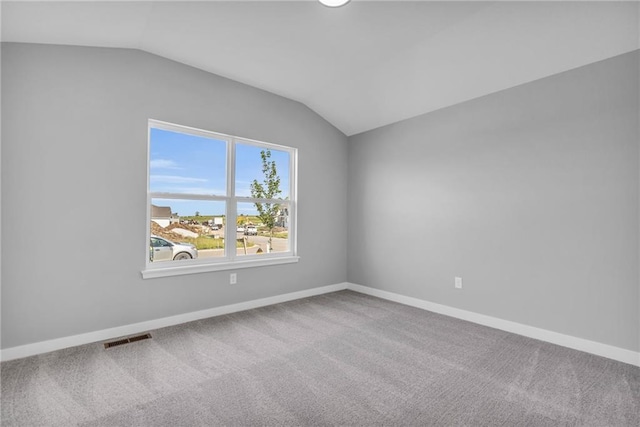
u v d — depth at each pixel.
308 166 4.10
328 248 4.33
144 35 2.55
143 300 2.84
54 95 2.43
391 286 3.96
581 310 2.50
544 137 2.70
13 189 2.28
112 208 2.68
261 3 2.12
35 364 2.20
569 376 2.10
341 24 2.38
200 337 2.72
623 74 2.30
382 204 4.09
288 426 1.60
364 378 2.07
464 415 1.70
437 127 3.50
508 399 1.84
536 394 1.89
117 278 2.71
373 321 3.16
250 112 3.53
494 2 2.12
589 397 1.86
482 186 3.11
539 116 2.72
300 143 4.01
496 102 3.00
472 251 3.19
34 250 2.36
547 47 2.42
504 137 2.95
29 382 1.97
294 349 2.50
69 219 2.49
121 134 2.72
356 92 3.58
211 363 2.25
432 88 3.21
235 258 3.49
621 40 2.22
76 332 2.52
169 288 2.98
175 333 2.80
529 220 2.79
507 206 2.93
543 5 2.09
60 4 1.92
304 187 4.06
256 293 3.60
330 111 4.09
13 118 2.28
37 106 2.36
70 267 2.50
